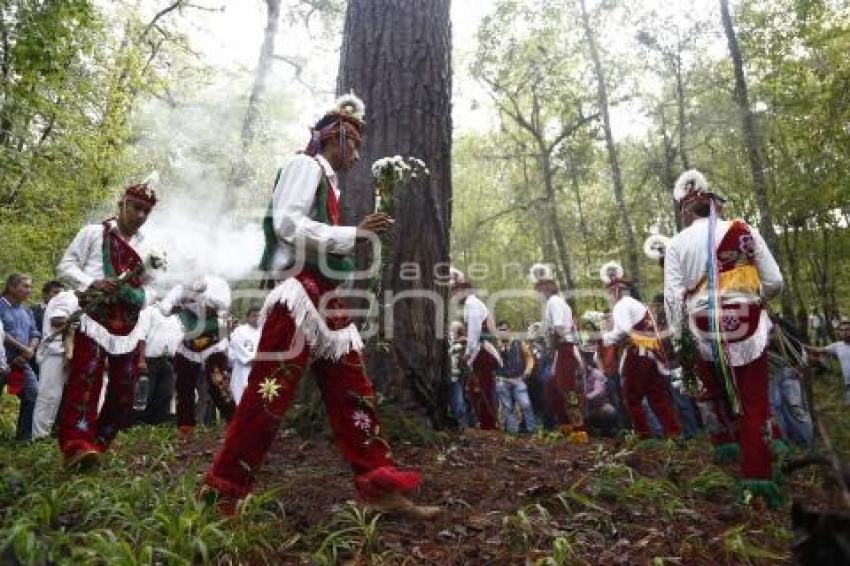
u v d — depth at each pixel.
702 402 4.80
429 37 5.36
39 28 6.59
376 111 5.21
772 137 17.00
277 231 3.38
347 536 3.15
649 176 23.33
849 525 2.04
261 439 3.28
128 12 15.74
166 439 5.68
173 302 6.86
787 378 5.99
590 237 24.30
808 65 16.08
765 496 3.87
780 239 19.59
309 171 3.48
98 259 4.51
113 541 2.74
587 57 21.67
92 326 4.40
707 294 4.31
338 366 3.51
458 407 8.73
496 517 3.45
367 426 3.47
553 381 7.20
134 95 14.97
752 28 16.52
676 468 4.57
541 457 4.71
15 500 3.50
